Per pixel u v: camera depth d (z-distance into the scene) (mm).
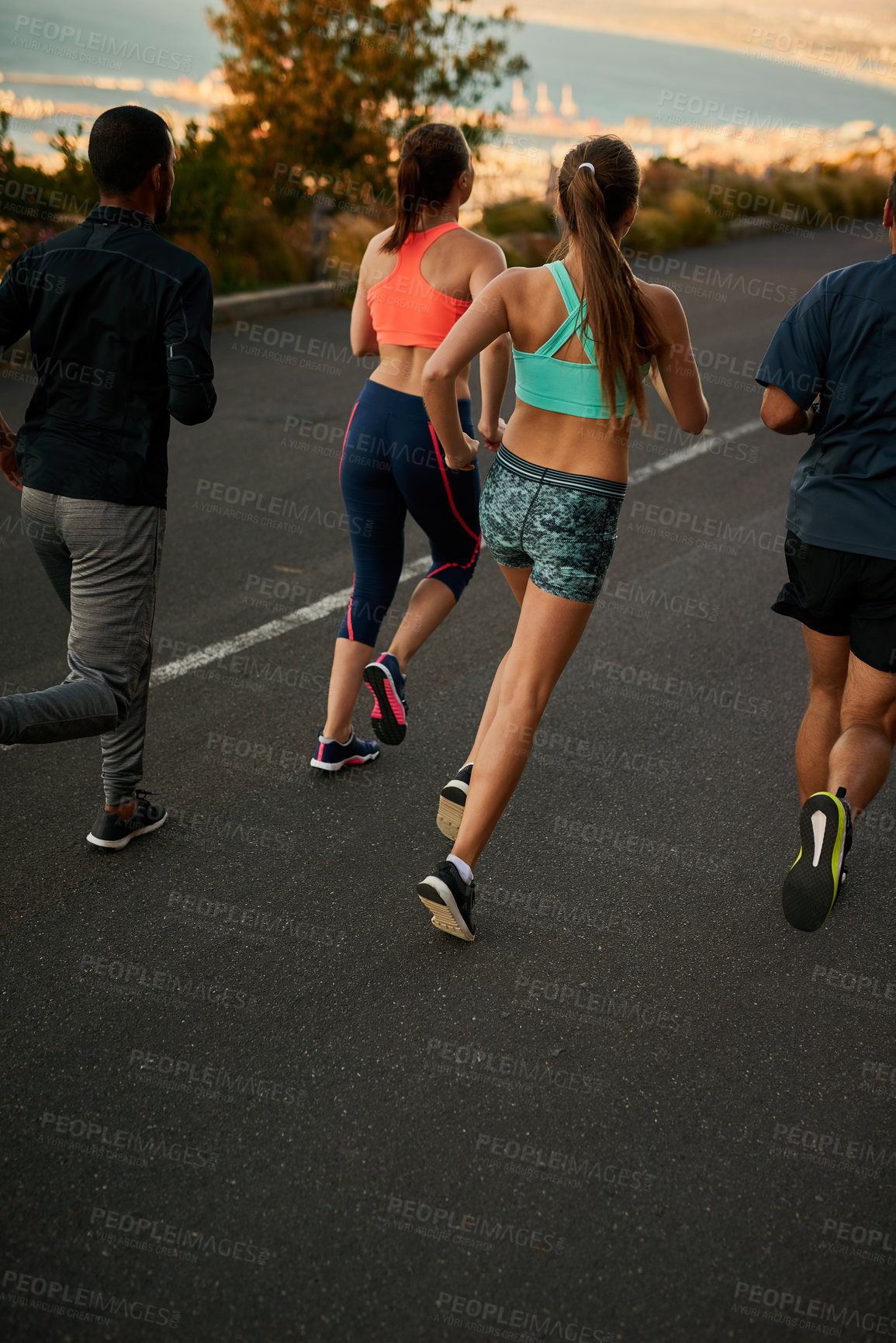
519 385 2717
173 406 2693
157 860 3156
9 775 3543
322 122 12242
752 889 3182
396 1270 2004
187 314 2666
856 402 2621
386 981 2732
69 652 2891
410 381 3354
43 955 2752
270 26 12109
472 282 3234
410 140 3223
